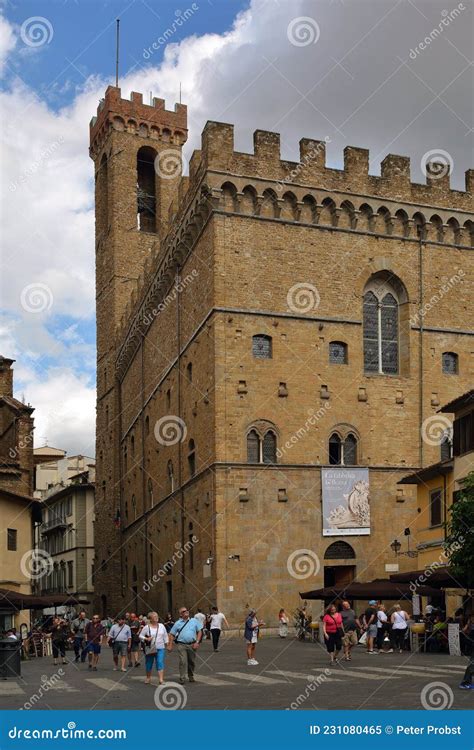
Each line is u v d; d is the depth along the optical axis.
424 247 61.38
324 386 57.19
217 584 52.06
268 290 56.84
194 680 29.25
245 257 56.66
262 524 53.75
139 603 78.44
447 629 41.59
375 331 60.25
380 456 57.69
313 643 47.44
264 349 56.41
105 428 96.94
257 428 55.09
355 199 59.69
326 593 46.69
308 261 58.09
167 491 67.50
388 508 56.97
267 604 52.75
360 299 59.06
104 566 94.62
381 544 56.28
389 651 41.69
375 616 41.78
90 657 39.00
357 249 59.53
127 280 94.00
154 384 73.88
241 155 57.38
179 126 99.00
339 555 55.38
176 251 63.53
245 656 39.84
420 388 59.50
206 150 56.88
